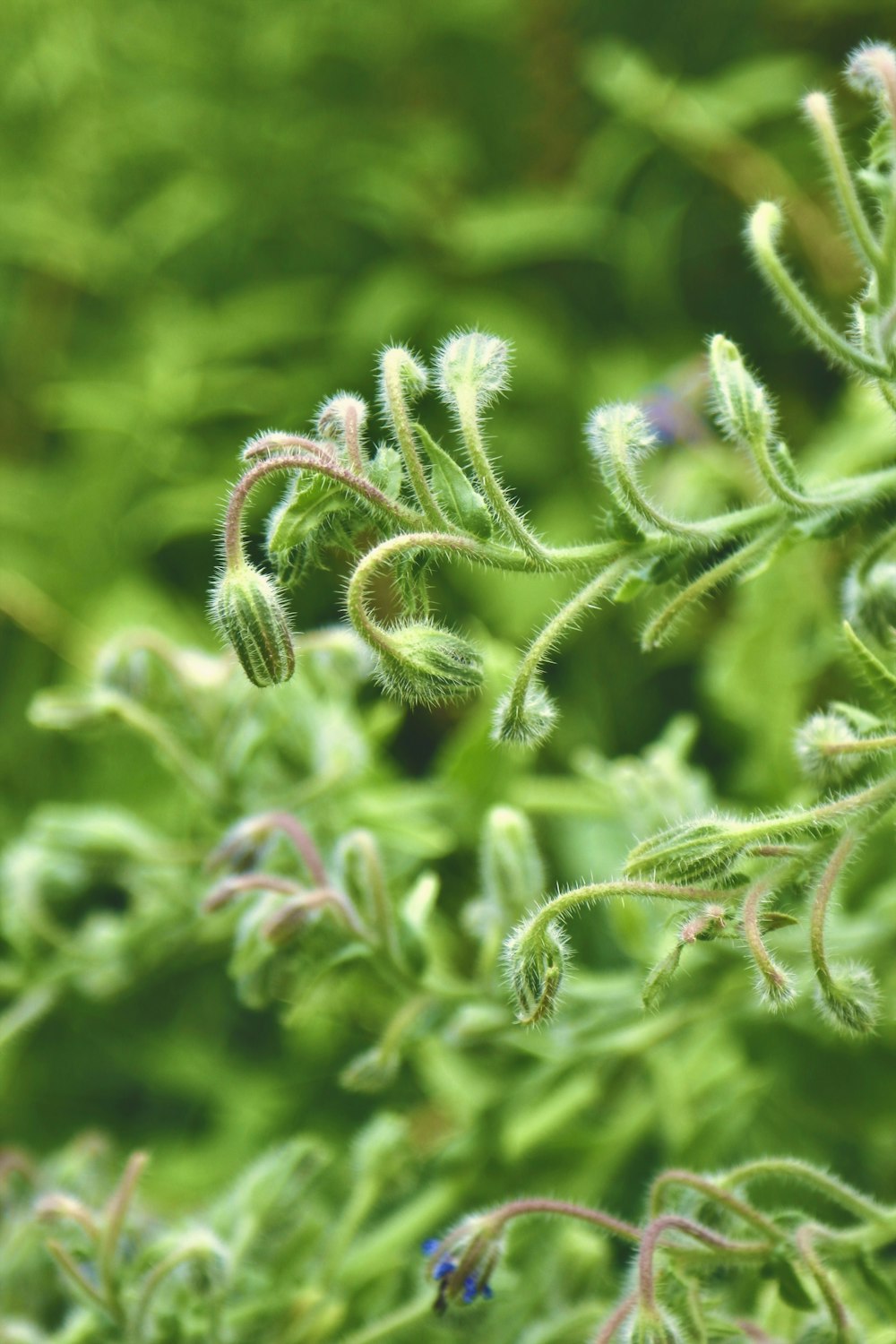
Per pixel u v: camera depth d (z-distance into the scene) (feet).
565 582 2.37
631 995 1.77
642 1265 1.53
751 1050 1.89
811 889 1.53
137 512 2.62
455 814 1.91
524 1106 1.83
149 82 2.93
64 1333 1.70
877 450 2.02
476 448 1.47
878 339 1.47
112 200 3.05
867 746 1.50
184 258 3.00
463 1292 1.58
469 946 2.00
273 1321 1.73
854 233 1.46
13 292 3.03
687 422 2.11
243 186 2.88
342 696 1.87
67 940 1.91
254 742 1.83
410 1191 1.94
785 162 2.61
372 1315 1.77
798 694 2.00
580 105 2.85
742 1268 1.59
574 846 1.98
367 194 2.76
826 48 2.65
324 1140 2.04
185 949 1.92
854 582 1.60
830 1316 1.55
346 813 1.88
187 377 2.68
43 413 2.96
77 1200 1.75
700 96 2.55
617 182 2.70
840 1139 1.94
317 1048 2.15
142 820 2.35
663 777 1.84
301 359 2.82
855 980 1.49
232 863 1.75
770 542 1.51
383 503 1.47
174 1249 1.67
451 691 1.48
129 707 1.83
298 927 1.69
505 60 2.86
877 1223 1.56
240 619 1.48
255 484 1.47
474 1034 1.76
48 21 2.95
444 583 2.41
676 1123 1.87
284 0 2.85
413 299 2.66
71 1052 2.38
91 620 2.58
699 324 2.67
